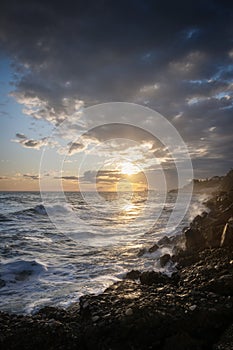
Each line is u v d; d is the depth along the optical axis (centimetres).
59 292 866
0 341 470
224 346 435
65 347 473
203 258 950
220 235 1062
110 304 553
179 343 452
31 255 1369
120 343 463
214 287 624
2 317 554
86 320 531
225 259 833
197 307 516
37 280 989
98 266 1187
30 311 724
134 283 697
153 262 1234
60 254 1408
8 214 2928
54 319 552
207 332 479
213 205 2614
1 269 1097
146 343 463
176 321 482
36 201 5588
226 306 523
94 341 470
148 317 487
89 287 912
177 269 1018
